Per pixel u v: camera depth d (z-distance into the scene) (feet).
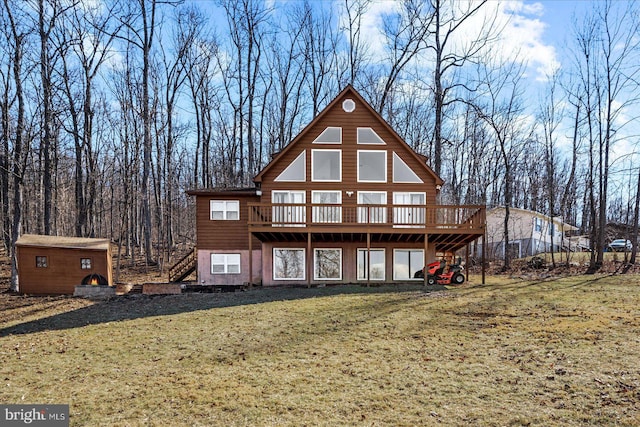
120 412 22.95
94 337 38.86
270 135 124.77
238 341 35.47
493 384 25.35
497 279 68.33
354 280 67.05
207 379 27.43
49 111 85.20
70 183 115.75
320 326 39.19
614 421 20.33
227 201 68.69
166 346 35.01
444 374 27.20
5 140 79.92
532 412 21.62
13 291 66.49
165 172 119.34
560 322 37.65
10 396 25.52
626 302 44.45
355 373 27.81
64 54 92.43
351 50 116.16
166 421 21.80
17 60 74.08
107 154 129.49
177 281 76.59
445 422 20.95
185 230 146.41
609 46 80.28
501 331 35.99
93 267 67.92
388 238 64.75
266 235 62.59
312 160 66.85
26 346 36.99
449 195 133.49
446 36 96.07
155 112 100.12
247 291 59.77
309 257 60.90
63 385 27.25
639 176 79.05
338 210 65.82
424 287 59.88
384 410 22.47
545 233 120.88
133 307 52.24
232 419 21.85
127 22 95.86
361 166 67.26
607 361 27.66
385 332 36.94
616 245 115.44
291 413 22.36
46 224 80.94
